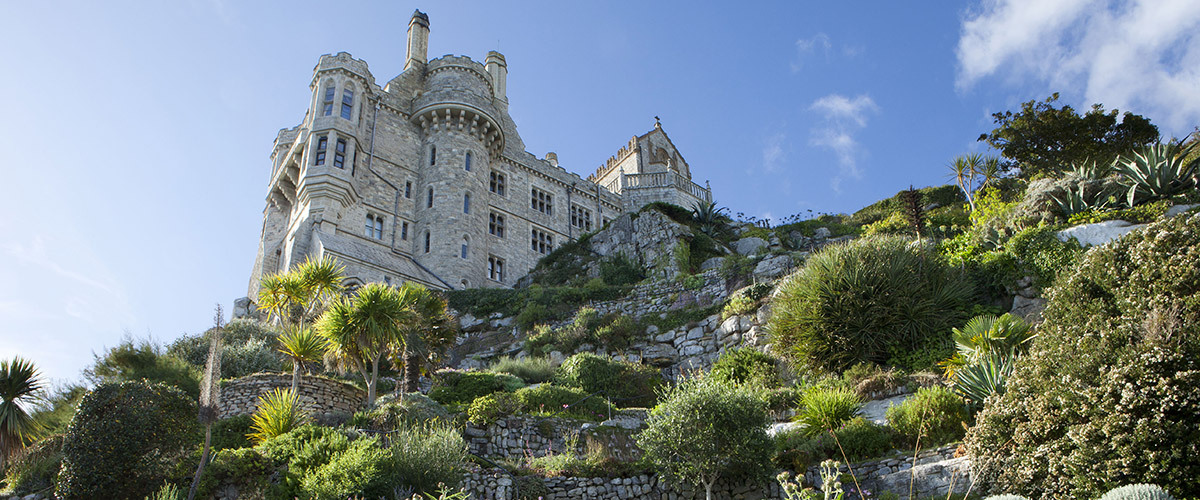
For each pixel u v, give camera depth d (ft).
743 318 87.71
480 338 110.73
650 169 228.84
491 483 46.98
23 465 52.19
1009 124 143.23
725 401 49.88
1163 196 81.05
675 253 122.52
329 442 47.83
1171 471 36.27
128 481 44.34
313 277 87.20
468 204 157.89
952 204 140.05
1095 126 137.28
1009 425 43.45
